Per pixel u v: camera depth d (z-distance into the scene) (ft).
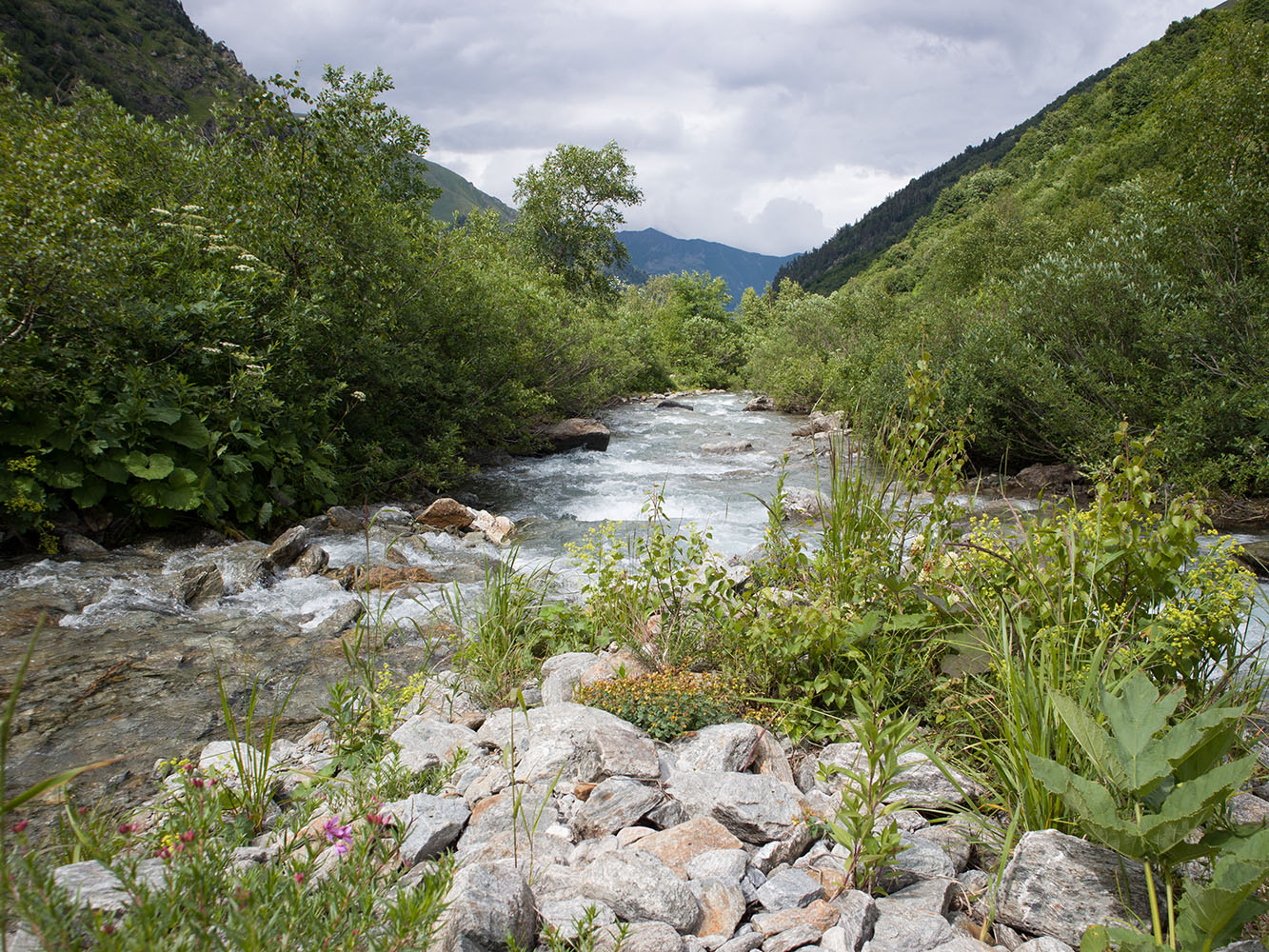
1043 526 12.98
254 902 5.88
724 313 147.74
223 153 36.78
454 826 9.32
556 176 117.91
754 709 13.25
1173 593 12.27
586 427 59.16
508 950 6.68
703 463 53.52
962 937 7.54
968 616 12.82
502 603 18.07
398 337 42.70
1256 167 45.65
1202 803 7.04
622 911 7.54
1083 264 45.88
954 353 50.39
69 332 26.45
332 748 12.95
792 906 8.02
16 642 18.70
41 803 12.07
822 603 13.24
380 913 6.51
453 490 43.80
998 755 10.40
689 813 9.95
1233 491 36.27
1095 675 9.90
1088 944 6.86
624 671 13.66
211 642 19.63
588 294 124.16
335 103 38.50
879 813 9.00
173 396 28.12
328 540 29.91
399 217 45.06
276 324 32.53
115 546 26.09
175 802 9.44
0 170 25.94
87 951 5.57
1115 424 39.34
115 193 32.24
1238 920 6.45
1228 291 39.37
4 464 24.11
